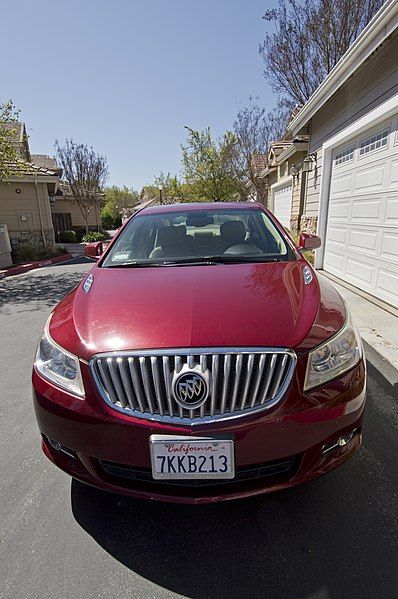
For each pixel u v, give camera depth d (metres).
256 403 1.58
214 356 1.58
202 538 1.76
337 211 6.91
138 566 1.63
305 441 1.62
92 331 1.78
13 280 9.54
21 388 3.36
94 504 1.99
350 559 1.62
